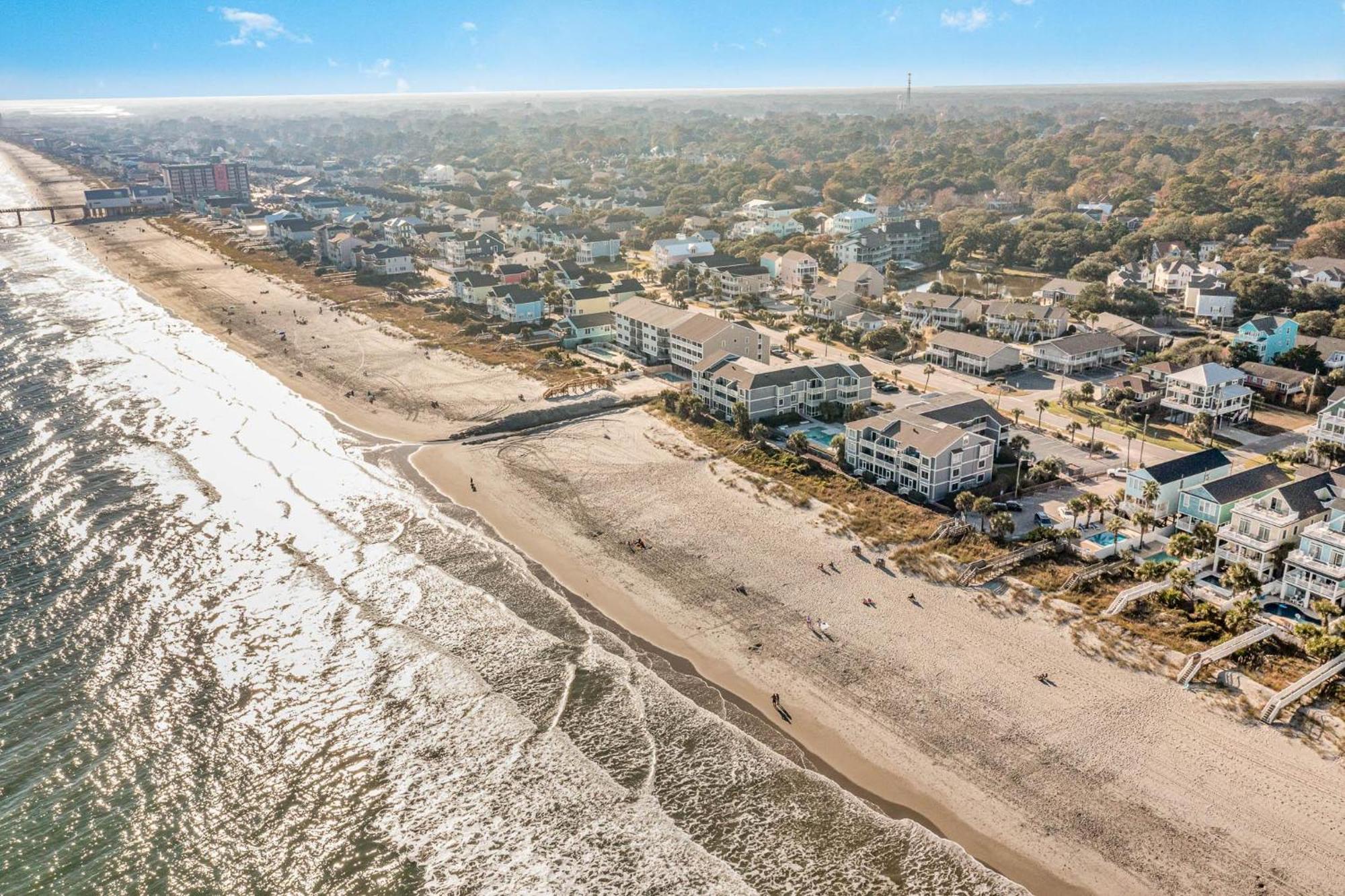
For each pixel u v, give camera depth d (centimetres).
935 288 19562
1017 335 17638
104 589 8981
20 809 6331
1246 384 14088
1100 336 16012
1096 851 5772
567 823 6162
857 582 8869
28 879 5794
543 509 10719
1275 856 5631
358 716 7219
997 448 11762
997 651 7694
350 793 6475
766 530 9981
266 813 6316
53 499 10919
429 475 11762
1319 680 6894
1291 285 19612
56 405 14225
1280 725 6669
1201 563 8881
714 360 13950
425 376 15625
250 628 8369
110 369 16225
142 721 7181
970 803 6203
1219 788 6153
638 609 8638
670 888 5641
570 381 15025
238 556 9656
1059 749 6581
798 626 8231
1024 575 8769
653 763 6675
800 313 19488
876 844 5919
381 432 13225
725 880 5688
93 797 6450
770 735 6931
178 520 10450
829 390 13600
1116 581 8562
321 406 14325
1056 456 11875
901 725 6938
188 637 8231
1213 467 10244
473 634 8275
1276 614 8050
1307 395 13700
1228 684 7081
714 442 12394
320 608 8675
